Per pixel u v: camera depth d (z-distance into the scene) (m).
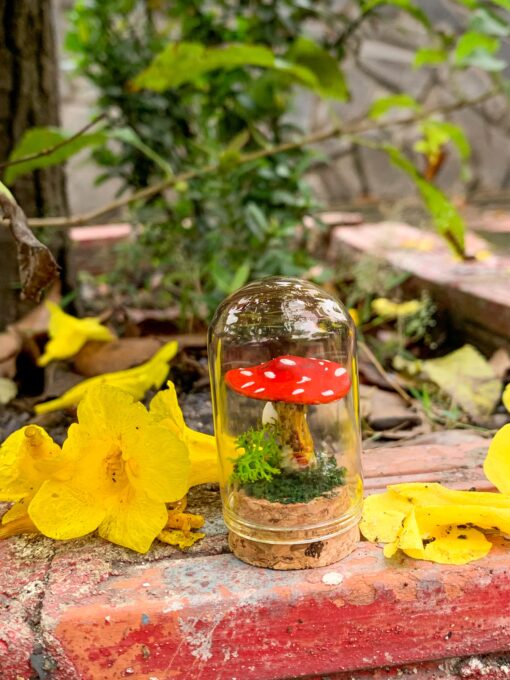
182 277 0.37
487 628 0.18
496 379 0.29
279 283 0.20
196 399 0.29
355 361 0.20
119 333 0.37
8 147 0.35
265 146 0.37
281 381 0.17
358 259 0.47
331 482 0.18
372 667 0.18
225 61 0.30
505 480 0.19
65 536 0.18
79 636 0.17
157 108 0.41
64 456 0.18
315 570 0.18
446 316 0.38
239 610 0.17
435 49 0.40
